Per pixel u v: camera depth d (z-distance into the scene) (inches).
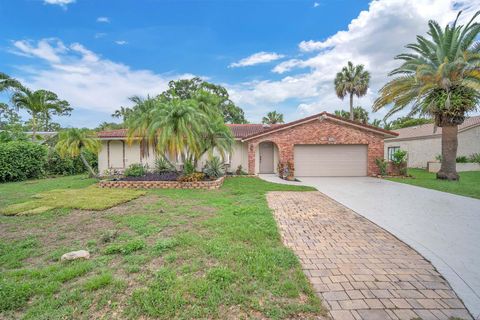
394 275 127.9
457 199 323.0
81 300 105.2
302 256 151.2
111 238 178.2
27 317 95.3
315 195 358.6
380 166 577.0
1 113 1175.6
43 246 169.3
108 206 278.2
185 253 151.1
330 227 209.3
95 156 781.9
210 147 500.7
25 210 265.9
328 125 598.9
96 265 137.2
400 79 529.7
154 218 230.7
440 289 115.3
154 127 404.5
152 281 119.3
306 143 600.7
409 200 319.6
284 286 115.0
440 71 458.0
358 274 128.8
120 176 565.6
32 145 593.9
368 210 267.6
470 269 134.4
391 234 191.2
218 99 539.2
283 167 573.6
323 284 119.0
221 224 208.4
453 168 510.0
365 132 594.2
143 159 660.1
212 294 108.2
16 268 137.2
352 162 606.5
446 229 201.8
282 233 193.5
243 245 163.6
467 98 468.1
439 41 496.4
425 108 502.6
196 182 424.5
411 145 834.8
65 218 237.5
